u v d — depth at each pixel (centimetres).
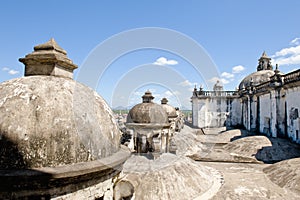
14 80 397
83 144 359
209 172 1223
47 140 330
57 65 414
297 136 1902
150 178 859
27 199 308
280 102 2208
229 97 3506
